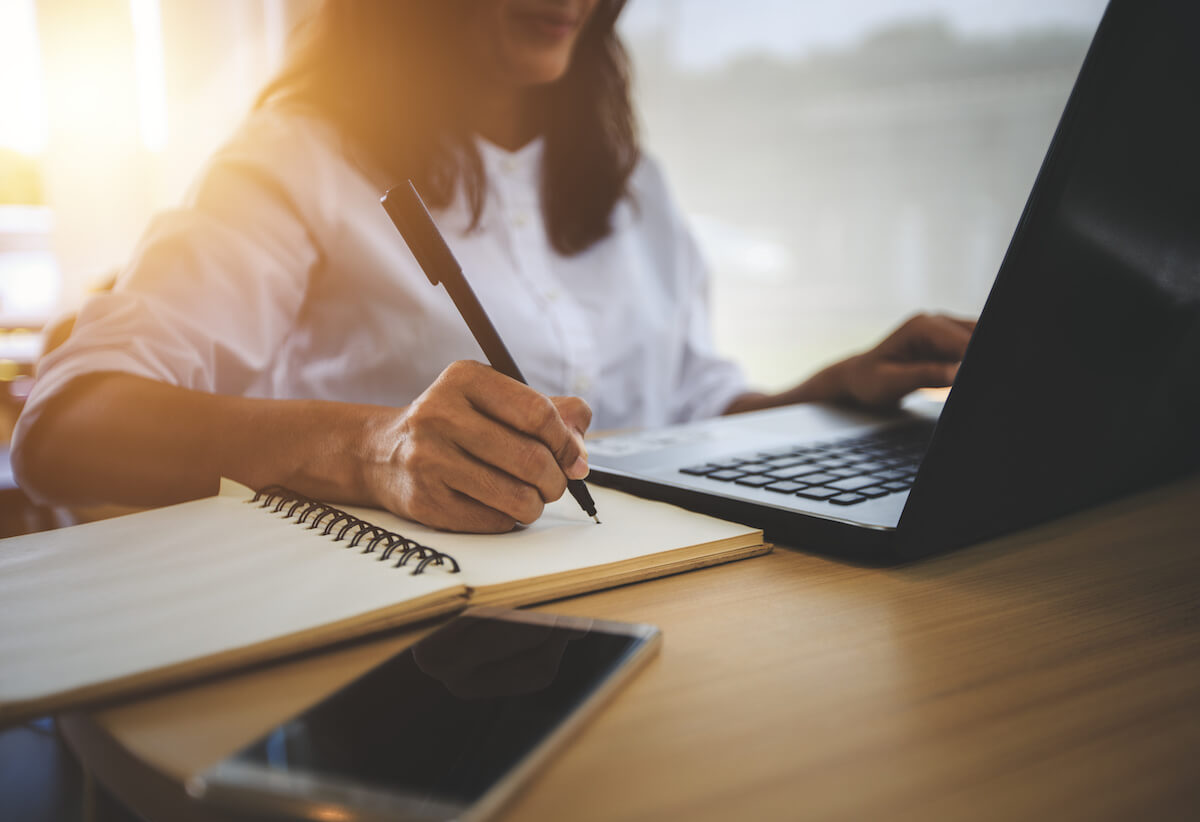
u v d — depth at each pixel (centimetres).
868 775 23
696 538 43
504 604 35
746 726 25
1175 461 59
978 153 343
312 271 91
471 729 23
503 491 42
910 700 27
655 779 22
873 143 357
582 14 95
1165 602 37
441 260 46
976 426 39
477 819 19
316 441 49
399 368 93
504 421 43
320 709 25
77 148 162
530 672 28
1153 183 38
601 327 109
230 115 167
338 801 19
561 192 106
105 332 65
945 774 23
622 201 116
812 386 90
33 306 171
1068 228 35
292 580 35
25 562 37
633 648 30
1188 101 37
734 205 377
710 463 57
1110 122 34
